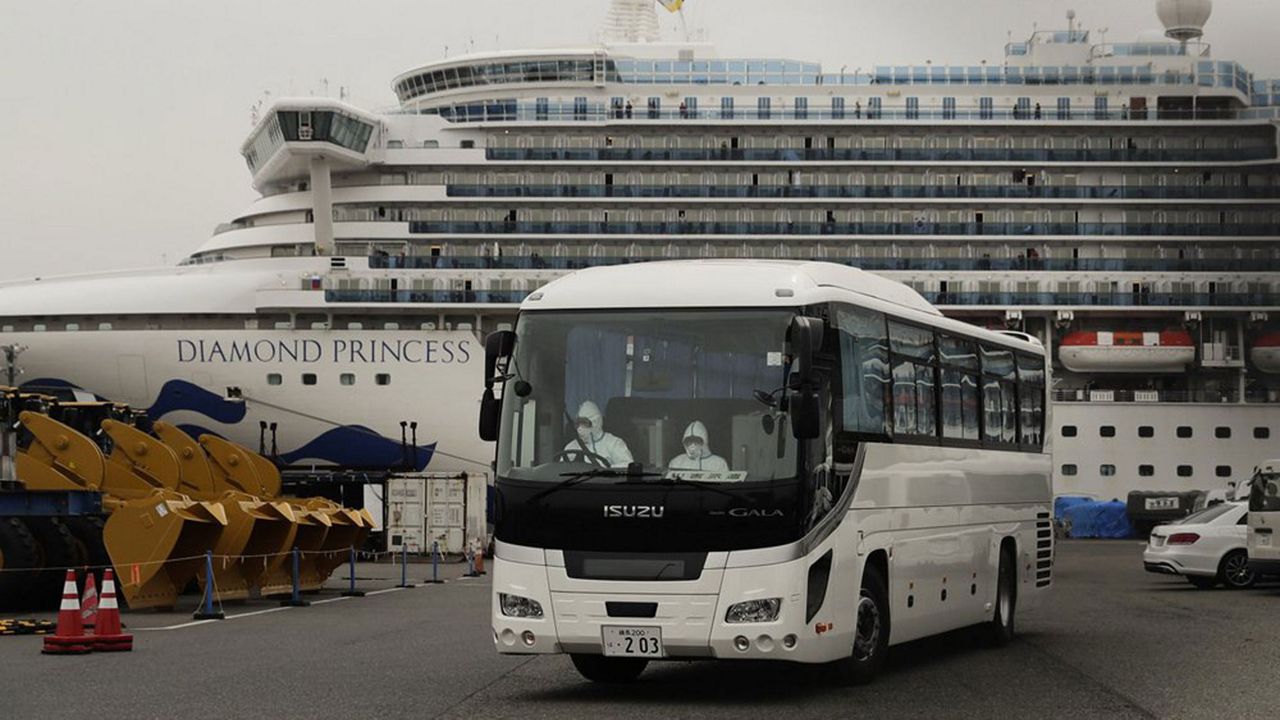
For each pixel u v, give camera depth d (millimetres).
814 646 14664
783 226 57438
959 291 57656
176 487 30812
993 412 20625
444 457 52500
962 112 58781
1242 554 31922
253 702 14188
